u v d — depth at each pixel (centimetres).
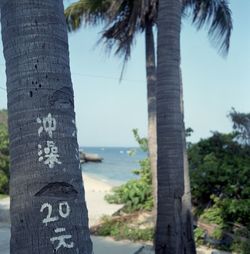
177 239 686
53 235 290
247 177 1255
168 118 708
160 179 701
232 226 1132
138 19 1223
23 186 294
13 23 308
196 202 1289
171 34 727
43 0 310
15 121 303
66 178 300
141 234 1071
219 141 1503
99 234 1121
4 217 1220
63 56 314
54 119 303
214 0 1244
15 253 292
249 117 1492
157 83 728
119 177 3378
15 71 306
